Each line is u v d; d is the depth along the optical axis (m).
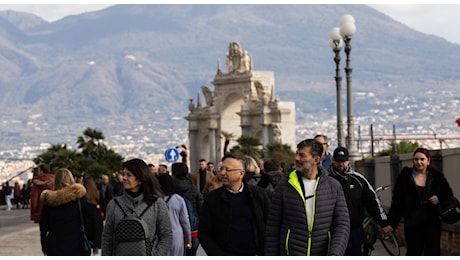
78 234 14.95
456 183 19.77
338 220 11.98
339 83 33.38
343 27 30.92
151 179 12.12
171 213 14.97
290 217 11.99
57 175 14.98
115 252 12.02
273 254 12.04
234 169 12.40
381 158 26.77
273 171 17.56
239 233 12.33
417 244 16.08
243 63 128.75
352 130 31.27
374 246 22.84
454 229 19.16
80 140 91.56
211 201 12.45
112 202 12.14
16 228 35.38
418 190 15.98
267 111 122.81
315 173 12.12
